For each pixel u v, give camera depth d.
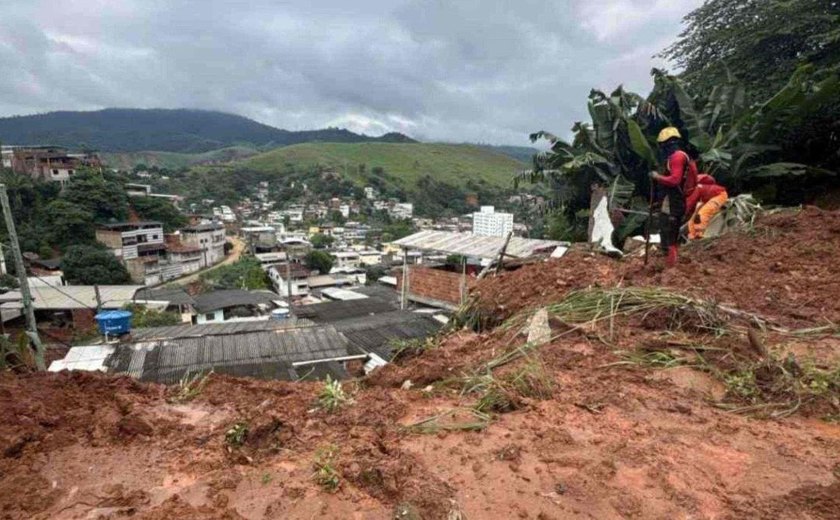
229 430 2.43
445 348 4.42
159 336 9.33
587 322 3.95
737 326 3.66
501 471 2.09
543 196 15.45
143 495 1.94
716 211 6.84
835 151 12.08
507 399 2.78
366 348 10.01
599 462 2.12
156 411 2.73
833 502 1.82
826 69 11.08
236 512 1.83
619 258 6.61
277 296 29.23
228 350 8.52
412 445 2.31
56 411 2.59
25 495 1.92
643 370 3.15
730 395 2.81
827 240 5.44
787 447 2.23
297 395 2.98
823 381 2.78
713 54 15.31
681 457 2.17
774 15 12.53
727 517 1.77
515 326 4.38
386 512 1.84
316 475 2.06
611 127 12.57
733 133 10.80
